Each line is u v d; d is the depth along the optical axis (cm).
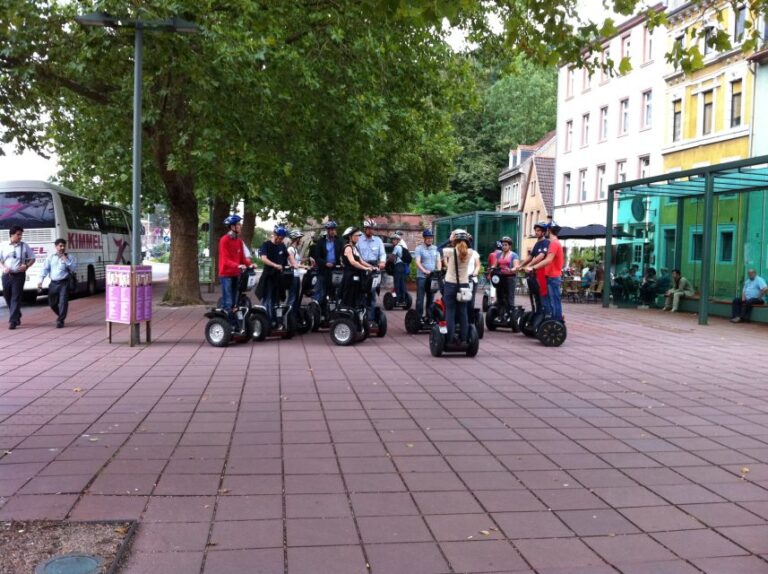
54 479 505
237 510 451
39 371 959
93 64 1420
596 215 4225
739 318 1836
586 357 1146
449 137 3425
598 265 2906
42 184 2323
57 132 2091
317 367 1005
